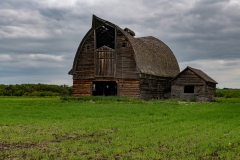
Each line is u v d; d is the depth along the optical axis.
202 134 20.33
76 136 20.00
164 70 66.38
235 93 92.56
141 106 42.09
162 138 18.78
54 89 105.62
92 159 14.41
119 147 16.42
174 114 32.91
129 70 54.88
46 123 25.44
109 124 24.88
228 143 17.52
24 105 43.38
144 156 14.67
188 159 14.20
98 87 63.81
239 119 28.72
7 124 24.73
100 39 59.56
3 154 15.11
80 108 38.53
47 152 15.58
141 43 63.19
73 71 57.25
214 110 37.97
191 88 68.06
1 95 89.25
